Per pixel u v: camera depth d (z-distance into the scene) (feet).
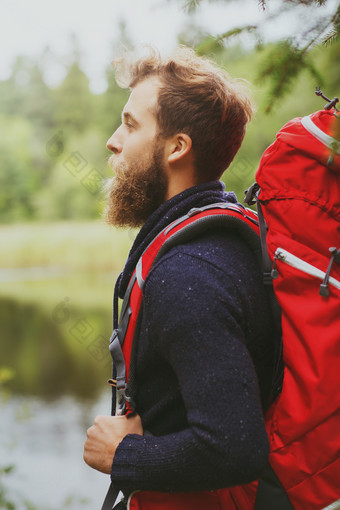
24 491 15.33
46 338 37.68
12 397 24.79
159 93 3.90
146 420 3.64
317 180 3.41
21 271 80.33
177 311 3.18
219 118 3.89
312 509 3.19
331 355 3.16
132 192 3.98
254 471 2.95
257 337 3.51
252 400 3.02
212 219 3.51
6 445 18.10
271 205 3.49
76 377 28.07
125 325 3.67
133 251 3.89
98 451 3.61
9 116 148.05
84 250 77.00
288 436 3.22
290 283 3.35
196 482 3.09
